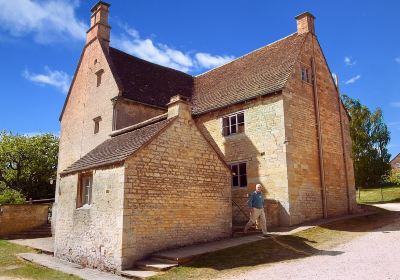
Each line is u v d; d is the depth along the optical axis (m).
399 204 24.27
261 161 16.08
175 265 9.40
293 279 7.59
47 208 21.66
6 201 24.22
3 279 9.66
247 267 9.05
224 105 17.86
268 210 14.44
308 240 11.94
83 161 13.51
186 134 12.11
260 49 21.34
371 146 34.41
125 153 10.83
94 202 11.34
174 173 11.46
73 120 23.84
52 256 13.24
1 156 34.22
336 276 7.59
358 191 33.06
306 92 17.36
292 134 15.73
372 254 9.50
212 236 12.17
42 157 35.66
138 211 10.31
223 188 12.89
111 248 10.17
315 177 16.62
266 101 16.34
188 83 25.20
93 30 23.39
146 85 21.91
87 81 23.03
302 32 18.94
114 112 19.38
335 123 19.22
